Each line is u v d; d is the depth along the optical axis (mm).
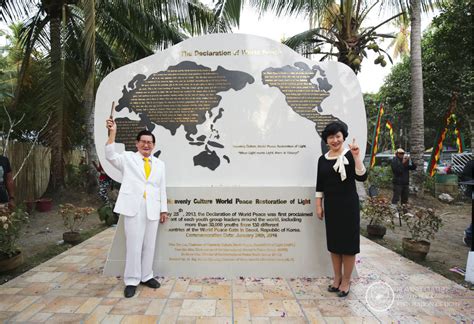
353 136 3500
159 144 3496
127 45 8203
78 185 8852
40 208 7172
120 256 3379
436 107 10250
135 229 2916
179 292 2957
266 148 3494
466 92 9141
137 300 2785
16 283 3154
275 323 2422
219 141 3498
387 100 12594
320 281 3242
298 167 3486
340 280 2988
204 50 3574
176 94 3533
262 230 3377
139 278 2975
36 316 2498
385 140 24562
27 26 7832
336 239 2818
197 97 3527
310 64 3555
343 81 3539
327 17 7562
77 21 7391
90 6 5152
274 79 3543
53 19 7336
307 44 7535
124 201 2912
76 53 7746
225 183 3465
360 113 3506
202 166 3484
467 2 8648
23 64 7719
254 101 3529
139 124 3514
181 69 3555
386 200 5215
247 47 3574
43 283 3152
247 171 3482
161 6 7082
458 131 10742
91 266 3658
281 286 3115
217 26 6285
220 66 3557
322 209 3115
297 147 3494
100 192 7129
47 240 5008
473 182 3359
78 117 9445
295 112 3520
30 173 7918
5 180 4164
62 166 7863
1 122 7824
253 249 3375
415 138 8680
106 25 7828
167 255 3379
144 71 3561
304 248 3371
